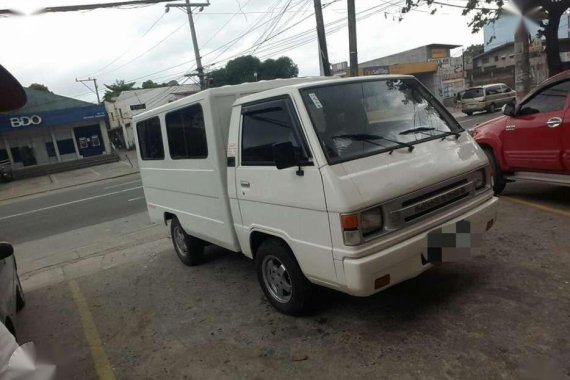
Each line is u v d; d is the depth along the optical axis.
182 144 4.96
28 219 12.91
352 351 3.25
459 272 4.21
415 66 40.53
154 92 44.19
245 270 5.38
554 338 3.02
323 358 3.24
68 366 3.79
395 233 3.14
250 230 4.00
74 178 25.72
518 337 3.09
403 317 3.59
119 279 5.83
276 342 3.56
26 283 6.38
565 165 5.39
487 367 2.84
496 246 4.70
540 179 5.84
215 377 3.25
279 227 3.61
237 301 4.50
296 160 3.32
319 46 14.52
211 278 5.27
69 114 32.06
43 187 23.75
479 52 48.72
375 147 3.40
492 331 3.21
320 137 3.24
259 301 4.40
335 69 40.91
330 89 3.62
